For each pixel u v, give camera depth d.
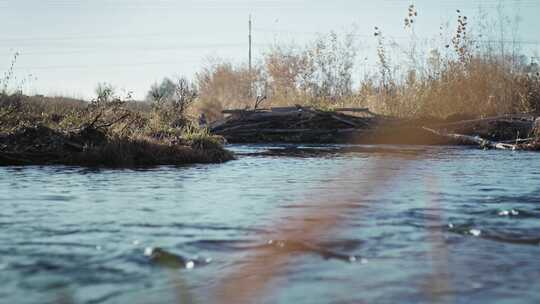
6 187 8.41
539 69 26.23
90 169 11.34
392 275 3.88
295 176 10.27
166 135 15.03
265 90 38.75
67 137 13.45
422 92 26.81
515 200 7.12
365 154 16.84
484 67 26.14
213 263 4.17
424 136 23.34
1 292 3.54
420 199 7.24
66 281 3.75
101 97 15.60
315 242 4.79
